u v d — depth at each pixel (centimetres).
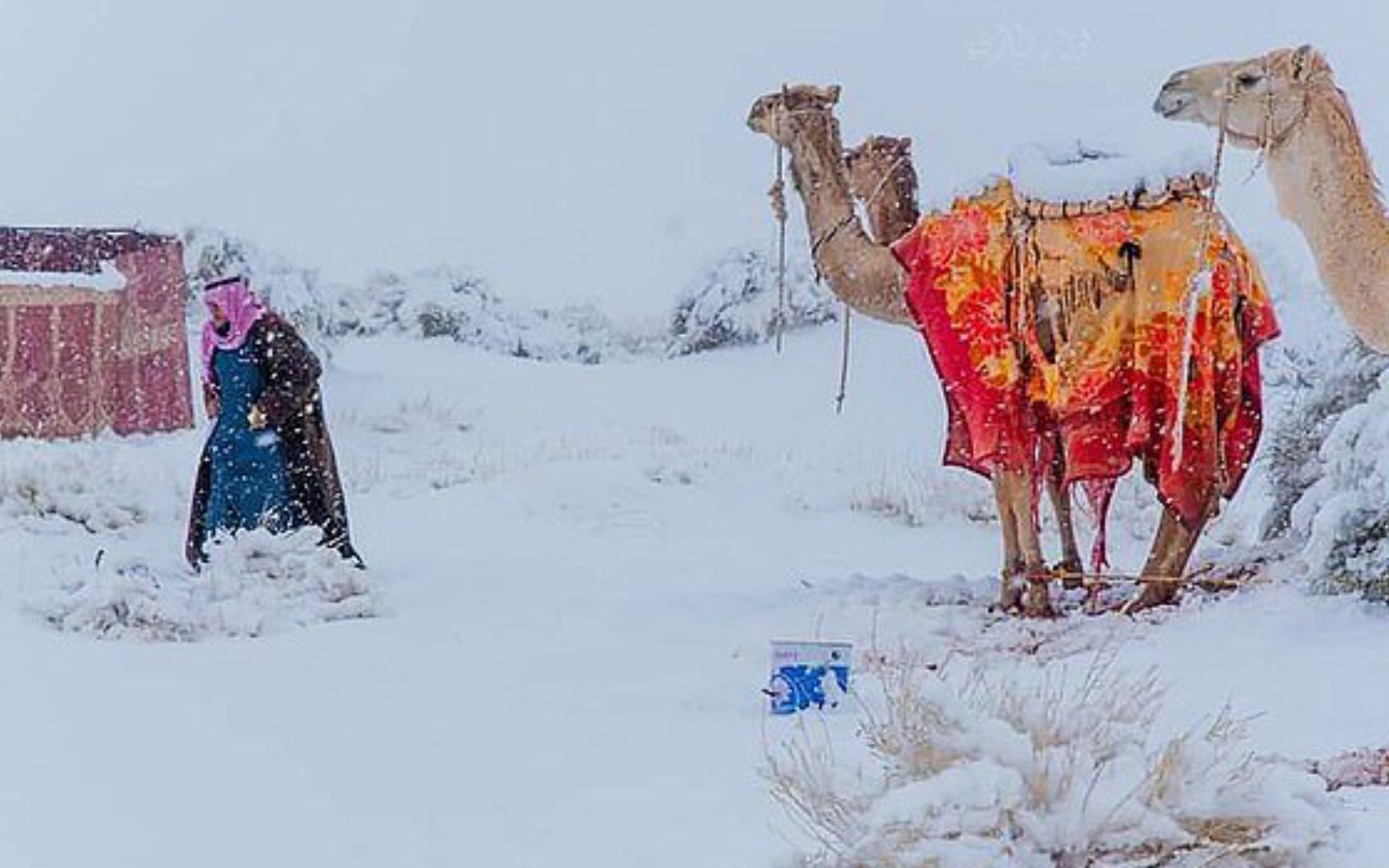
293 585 1258
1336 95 1101
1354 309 1100
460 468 2205
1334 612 1064
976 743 572
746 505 1928
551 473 2014
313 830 702
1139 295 1168
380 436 2489
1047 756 561
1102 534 1211
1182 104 1134
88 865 662
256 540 1292
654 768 789
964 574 1548
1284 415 1399
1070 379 1169
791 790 669
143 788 768
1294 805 563
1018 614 1183
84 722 895
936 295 1198
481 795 752
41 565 1352
